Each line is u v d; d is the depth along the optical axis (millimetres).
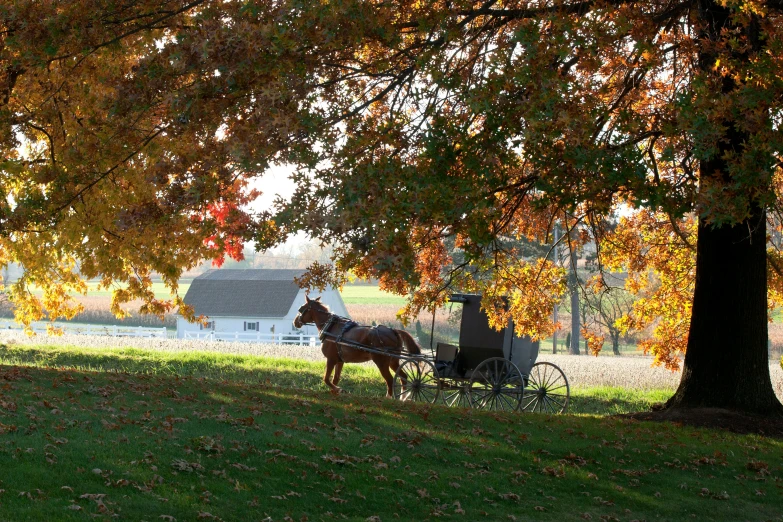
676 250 21734
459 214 10539
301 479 9820
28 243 19531
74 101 15977
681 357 43406
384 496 9758
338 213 10305
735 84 12367
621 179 10438
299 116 11125
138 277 20953
